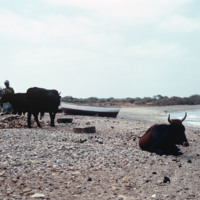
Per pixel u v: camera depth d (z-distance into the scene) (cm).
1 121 1669
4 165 766
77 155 912
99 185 694
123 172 800
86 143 1166
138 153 1043
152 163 920
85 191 652
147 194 659
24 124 1672
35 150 931
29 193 608
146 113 4472
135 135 1519
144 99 9344
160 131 1120
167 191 684
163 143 1112
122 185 704
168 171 850
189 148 1291
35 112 1616
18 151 910
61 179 710
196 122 3219
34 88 1614
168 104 8756
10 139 1088
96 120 2169
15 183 655
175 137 1098
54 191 637
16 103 1844
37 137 1162
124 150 1070
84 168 801
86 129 1466
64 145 1021
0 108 1873
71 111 2900
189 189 705
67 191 643
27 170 744
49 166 790
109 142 1255
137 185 711
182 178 790
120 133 1552
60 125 1745
